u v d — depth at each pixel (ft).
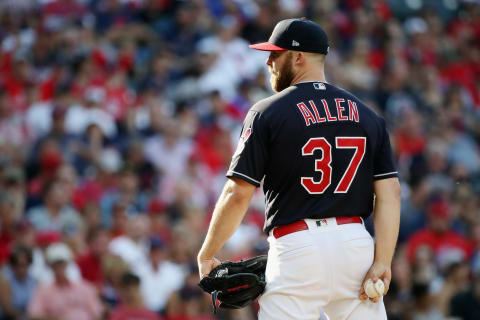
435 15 202.49
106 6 167.12
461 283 105.91
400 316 102.37
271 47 44.68
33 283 97.40
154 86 145.38
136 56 154.61
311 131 42.55
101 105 132.46
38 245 100.94
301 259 42.11
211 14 170.50
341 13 187.83
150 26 165.99
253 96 152.25
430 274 110.01
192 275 100.37
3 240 102.17
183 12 164.96
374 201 45.24
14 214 103.30
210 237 43.37
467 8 210.59
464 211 130.21
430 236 122.11
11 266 96.32
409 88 169.78
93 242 103.04
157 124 132.16
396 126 155.94
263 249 109.81
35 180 116.88
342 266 42.39
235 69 154.92
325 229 42.45
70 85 135.03
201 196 123.54
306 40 44.34
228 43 157.28
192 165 124.88
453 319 102.83
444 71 189.78
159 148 128.77
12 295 94.63
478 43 203.92
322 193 42.50
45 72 145.48
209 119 136.77
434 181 135.74
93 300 95.96
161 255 102.83
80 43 150.92
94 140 123.75
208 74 148.15
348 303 43.21
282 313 42.42
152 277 100.99
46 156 118.93
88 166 120.88
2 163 113.91
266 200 43.93
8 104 133.08
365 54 172.65
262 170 42.83
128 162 122.52
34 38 157.17
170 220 115.03
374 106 160.86
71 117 127.75
